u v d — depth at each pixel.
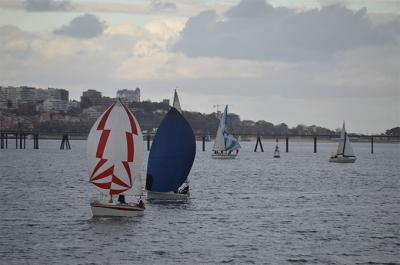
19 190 194.25
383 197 187.00
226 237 116.31
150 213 140.62
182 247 107.62
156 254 102.62
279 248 108.06
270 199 176.88
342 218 140.75
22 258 99.12
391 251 107.38
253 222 133.25
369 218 141.12
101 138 132.75
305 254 104.12
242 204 163.38
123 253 102.88
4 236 114.56
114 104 134.00
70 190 194.38
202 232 120.62
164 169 159.38
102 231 119.50
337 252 106.00
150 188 159.88
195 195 182.38
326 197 185.12
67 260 98.19
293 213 147.75
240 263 97.94
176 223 129.25
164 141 159.00
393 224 133.12
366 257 103.00
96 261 97.88
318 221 136.00
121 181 133.12
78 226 124.38
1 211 145.12
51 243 109.12
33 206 154.38
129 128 133.62
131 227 123.69
